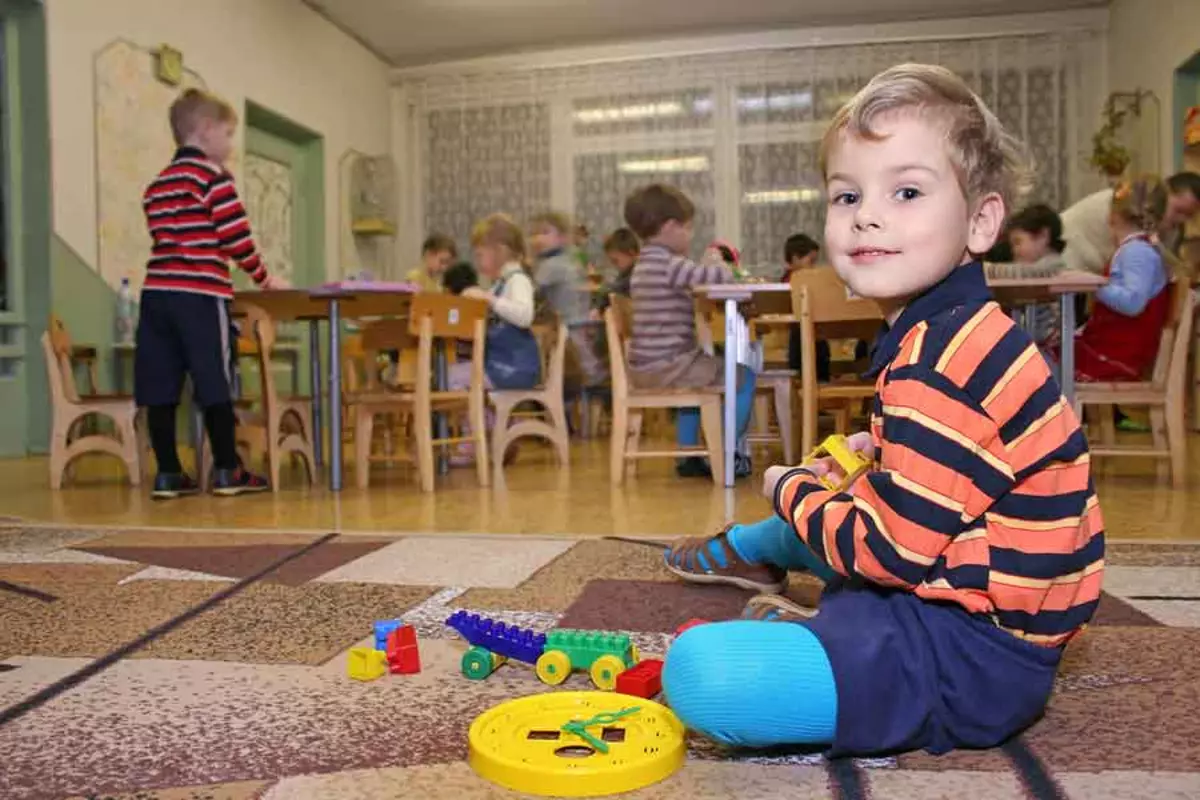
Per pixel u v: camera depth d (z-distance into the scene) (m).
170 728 0.98
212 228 3.08
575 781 0.82
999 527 0.88
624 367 3.25
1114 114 6.40
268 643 1.29
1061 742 0.93
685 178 7.76
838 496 0.92
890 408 0.87
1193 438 4.54
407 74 8.14
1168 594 1.54
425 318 3.10
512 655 1.15
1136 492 2.85
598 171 7.88
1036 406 0.86
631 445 3.49
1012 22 7.33
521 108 7.98
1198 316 4.85
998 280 2.94
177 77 5.35
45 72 4.52
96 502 2.91
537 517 2.50
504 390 3.73
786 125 7.63
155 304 3.02
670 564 1.62
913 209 0.88
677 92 7.78
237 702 1.06
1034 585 0.87
